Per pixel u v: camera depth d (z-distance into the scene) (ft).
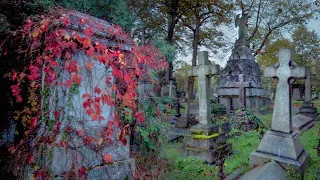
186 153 19.07
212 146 18.98
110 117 10.57
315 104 70.13
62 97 9.32
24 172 9.62
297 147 16.46
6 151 11.29
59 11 10.48
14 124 12.56
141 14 46.52
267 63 105.19
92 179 9.53
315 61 129.49
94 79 9.96
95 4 17.35
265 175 13.46
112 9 18.53
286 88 16.96
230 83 57.00
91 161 9.69
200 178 14.67
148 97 16.53
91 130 9.91
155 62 16.49
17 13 12.47
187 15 73.10
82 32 9.61
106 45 10.32
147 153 16.14
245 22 60.80
